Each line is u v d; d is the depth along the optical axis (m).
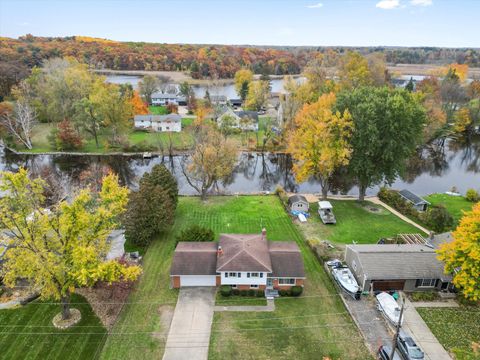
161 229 43.31
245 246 36.69
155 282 36.09
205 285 35.78
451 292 35.12
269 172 77.94
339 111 54.44
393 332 30.27
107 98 85.69
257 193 60.47
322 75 107.94
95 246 30.69
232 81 197.12
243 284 34.81
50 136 88.31
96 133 94.31
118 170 76.31
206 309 32.62
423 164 84.38
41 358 26.94
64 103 96.38
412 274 34.66
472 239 31.00
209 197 58.22
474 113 102.88
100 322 30.61
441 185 70.88
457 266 32.62
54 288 28.11
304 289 35.62
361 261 35.38
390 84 123.12
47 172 66.94
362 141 50.72
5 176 27.31
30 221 28.55
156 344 28.61
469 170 80.50
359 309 32.91
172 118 102.62
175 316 31.64
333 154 51.94
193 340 29.09
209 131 68.56
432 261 35.72
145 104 117.62
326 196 58.50
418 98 86.38
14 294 33.44
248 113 105.44
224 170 55.91
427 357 27.86
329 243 43.59
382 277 34.31
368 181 54.94
